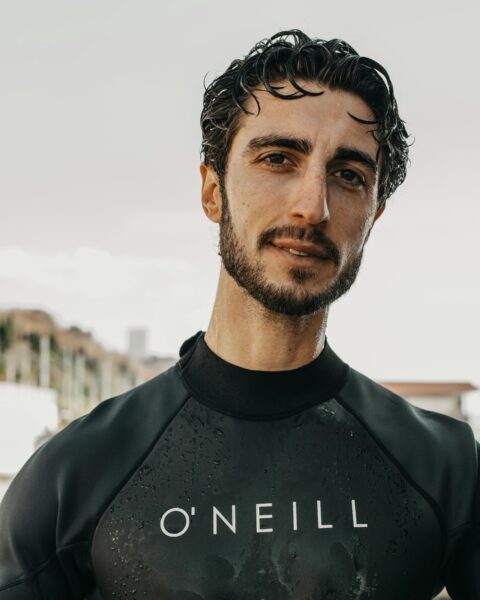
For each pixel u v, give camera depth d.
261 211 1.44
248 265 1.46
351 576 1.40
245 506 1.44
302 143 1.45
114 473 1.49
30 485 1.49
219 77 1.60
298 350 1.54
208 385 1.56
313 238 1.42
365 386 1.65
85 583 1.48
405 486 1.49
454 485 1.51
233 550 1.41
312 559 1.40
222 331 1.57
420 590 1.44
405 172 1.73
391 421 1.58
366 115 1.53
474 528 1.49
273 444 1.50
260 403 1.53
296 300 1.42
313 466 1.49
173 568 1.40
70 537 1.45
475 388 11.62
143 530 1.43
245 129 1.50
